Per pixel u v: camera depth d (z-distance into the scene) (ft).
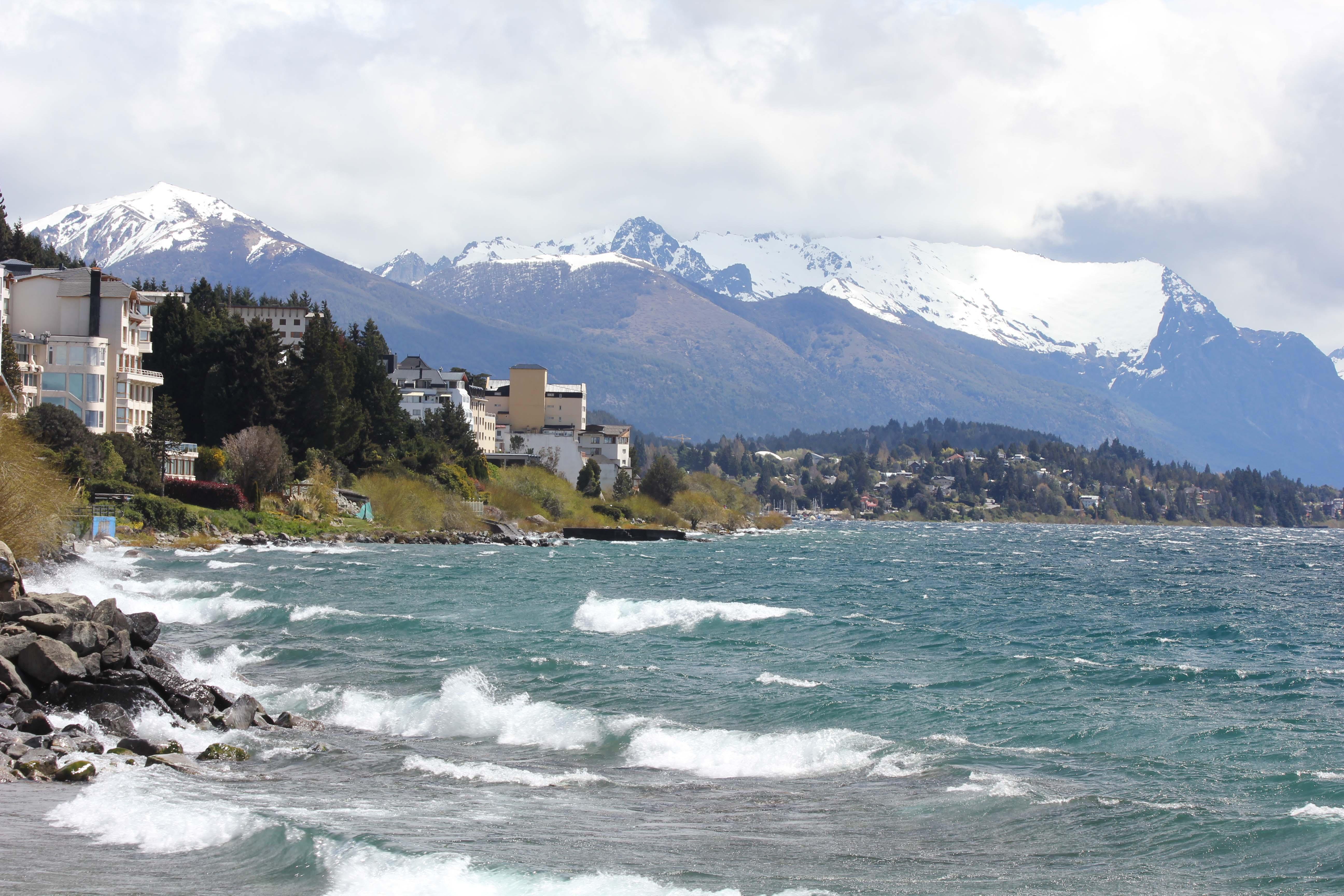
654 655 197.06
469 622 239.50
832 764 123.95
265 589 288.51
